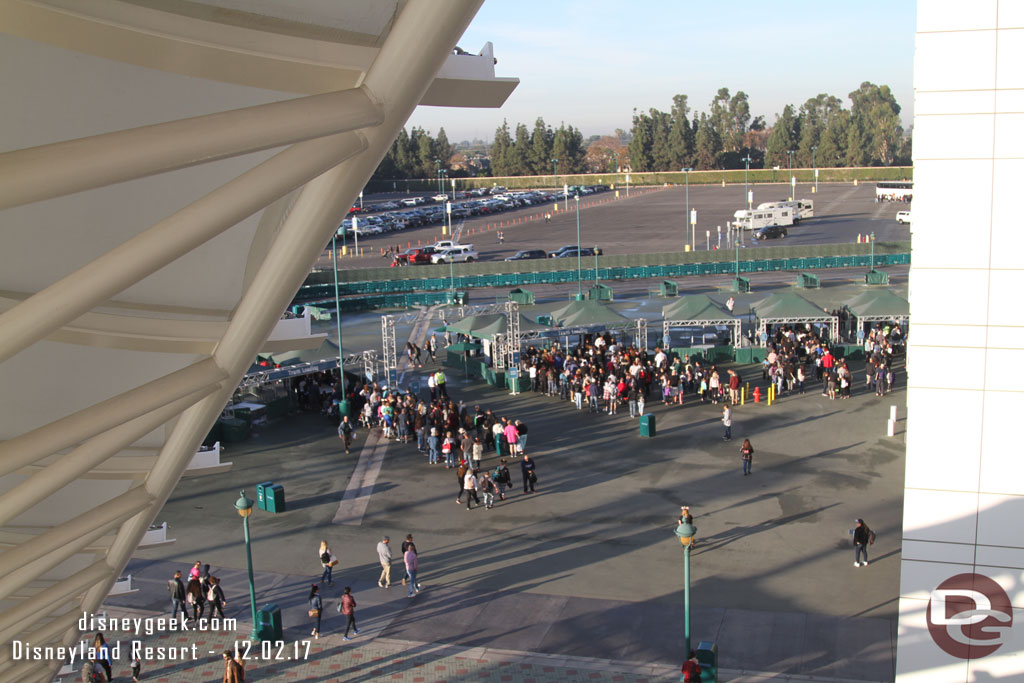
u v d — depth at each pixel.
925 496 13.97
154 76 4.25
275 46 3.56
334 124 3.27
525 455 25.88
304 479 27.28
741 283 54.34
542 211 114.62
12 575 6.96
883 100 189.38
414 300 56.19
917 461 13.91
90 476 7.50
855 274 60.06
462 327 38.56
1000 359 13.42
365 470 27.84
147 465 7.63
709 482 25.11
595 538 21.97
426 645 17.67
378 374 38.72
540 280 62.66
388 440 30.61
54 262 5.32
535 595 19.36
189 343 5.84
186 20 3.45
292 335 7.47
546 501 24.45
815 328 40.38
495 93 4.39
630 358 34.28
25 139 4.54
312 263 4.53
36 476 5.36
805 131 170.50
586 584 19.70
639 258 64.50
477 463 26.61
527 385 35.72
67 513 8.91
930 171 13.27
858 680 15.64
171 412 5.55
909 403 13.84
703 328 43.88
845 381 32.44
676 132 169.00
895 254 63.16
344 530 23.36
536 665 16.73
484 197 142.75
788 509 23.00
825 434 28.69
